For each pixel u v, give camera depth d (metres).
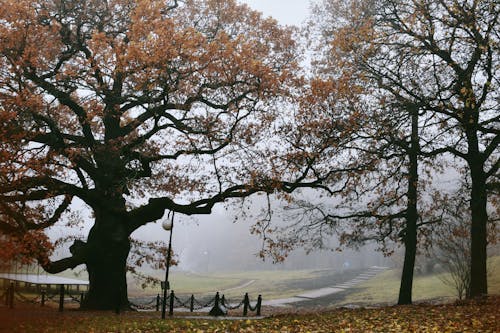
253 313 26.72
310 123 20.70
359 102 20.45
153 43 18.33
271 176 21.62
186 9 24.36
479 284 19.69
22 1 18.92
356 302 36.00
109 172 22.58
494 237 24.47
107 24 22.94
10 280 22.94
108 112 21.97
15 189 19.33
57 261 22.23
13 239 18.41
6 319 17.19
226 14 23.70
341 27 23.66
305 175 21.80
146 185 26.84
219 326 14.73
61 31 21.62
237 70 20.58
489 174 20.02
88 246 22.88
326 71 24.17
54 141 20.62
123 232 23.12
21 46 19.19
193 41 18.73
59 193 21.86
